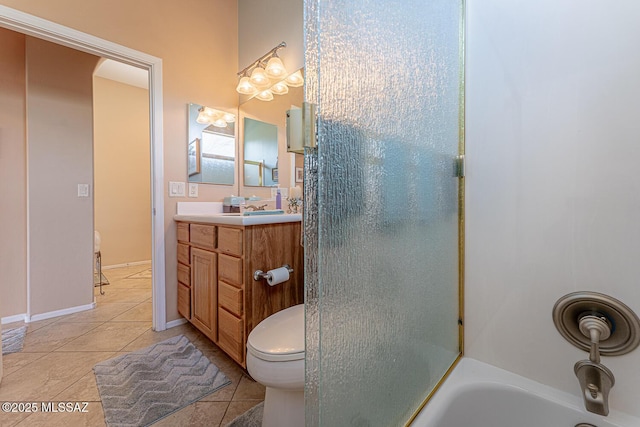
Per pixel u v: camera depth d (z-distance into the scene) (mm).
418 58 897
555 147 918
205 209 2211
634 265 798
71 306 2244
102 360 1551
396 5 815
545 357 955
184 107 2102
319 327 585
